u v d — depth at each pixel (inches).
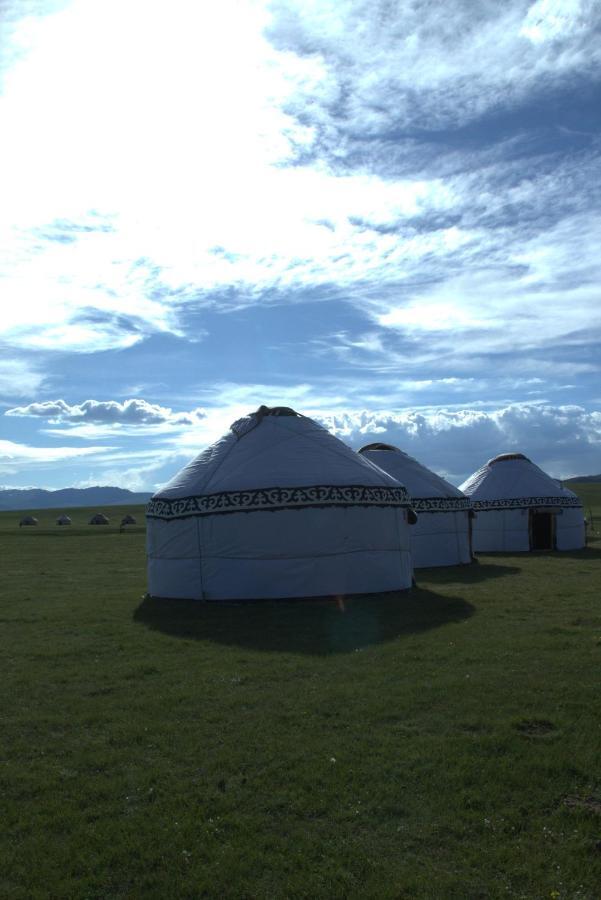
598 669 396.5
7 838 228.2
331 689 373.7
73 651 480.4
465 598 681.0
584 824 225.1
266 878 203.8
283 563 665.0
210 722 328.8
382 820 233.1
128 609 661.3
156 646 493.7
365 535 690.8
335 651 464.1
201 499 678.5
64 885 202.1
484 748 285.9
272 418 751.7
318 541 669.3
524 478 1323.8
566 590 726.5
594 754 275.9
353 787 254.7
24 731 323.3
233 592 667.4
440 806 239.6
